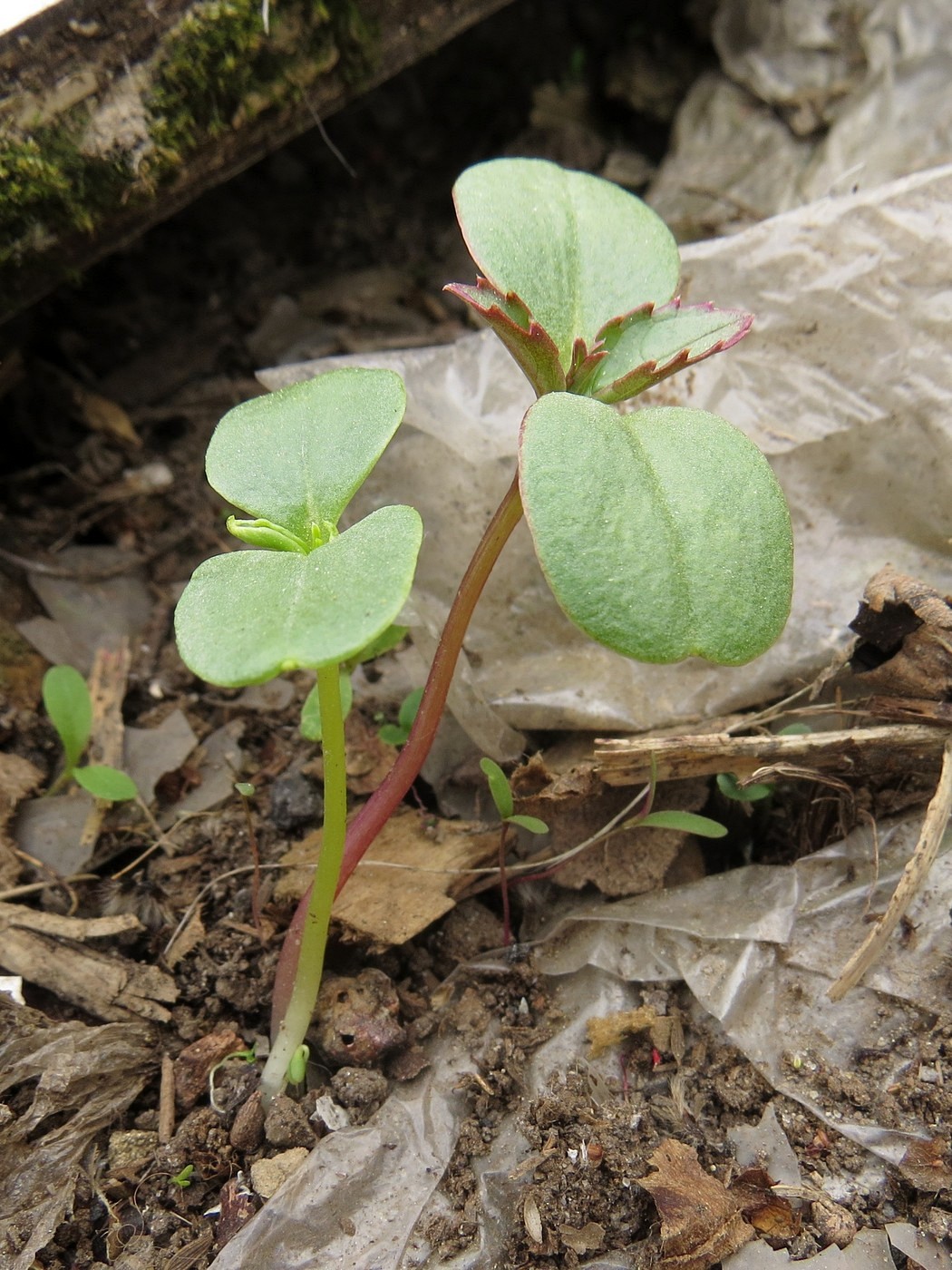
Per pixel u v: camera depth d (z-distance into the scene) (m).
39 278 0.14
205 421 0.17
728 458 0.09
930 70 0.16
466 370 0.14
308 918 0.10
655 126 0.20
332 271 0.19
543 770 0.12
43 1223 0.10
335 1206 0.10
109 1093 0.11
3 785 0.13
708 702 0.13
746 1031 0.11
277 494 0.09
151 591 0.16
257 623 0.08
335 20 0.14
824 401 0.13
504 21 0.20
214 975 0.12
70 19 0.12
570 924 0.12
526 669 0.14
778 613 0.09
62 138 0.13
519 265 0.10
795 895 0.12
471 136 0.20
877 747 0.12
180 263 0.19
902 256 0.13
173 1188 0.11
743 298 0.13
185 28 0.13
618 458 0.09
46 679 0.13
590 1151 0.10
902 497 0.13
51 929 0.12
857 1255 0.10
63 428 0.17
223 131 0.14
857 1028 0.11
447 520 0.14
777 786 0.13
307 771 0.13
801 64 0.17
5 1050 0.11
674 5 0.20
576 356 0.10
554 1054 0.11
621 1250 0.10
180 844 0.13
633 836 0.12
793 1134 0.11
